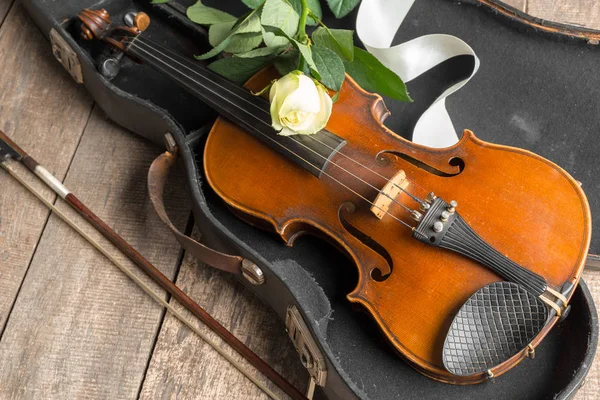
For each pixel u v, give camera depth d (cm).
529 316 115
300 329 122
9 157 138
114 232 134
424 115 133
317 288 125
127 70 139
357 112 126
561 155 132
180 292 131
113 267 136
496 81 136
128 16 138
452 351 115
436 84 137
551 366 122
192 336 132
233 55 126
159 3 137
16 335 133
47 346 133
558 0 144
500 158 122
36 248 137
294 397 127
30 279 136
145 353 132
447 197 121
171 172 139
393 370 124
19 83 145
